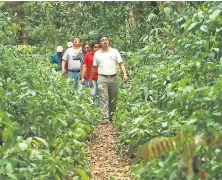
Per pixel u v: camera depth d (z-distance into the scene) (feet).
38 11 75.41
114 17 56.65
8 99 21.53
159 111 23.48
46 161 15.52
